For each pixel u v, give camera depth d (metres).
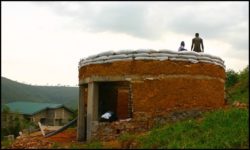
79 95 21.06
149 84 18.36
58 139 20.64
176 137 15.45
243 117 17.06
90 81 19.47
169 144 14.58
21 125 44.06
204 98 19.31
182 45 22.56
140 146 14.91
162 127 17.44
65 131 23.92
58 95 106.69
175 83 18.66
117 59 18.72
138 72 18.39
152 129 17.61
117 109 21.95
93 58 19.52
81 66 20.67
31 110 56.09
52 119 56.38
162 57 18.64
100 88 22.14
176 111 18.44
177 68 18.80
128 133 17.45
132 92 18.30
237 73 30.27
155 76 18.45
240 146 14.35
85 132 20.69
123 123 18.02
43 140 19.06
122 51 18.70
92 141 17.91
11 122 43.91
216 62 20.33
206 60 19.70
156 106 18.25
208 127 16.38
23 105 59.03
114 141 16.52
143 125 17.97
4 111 45.16
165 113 18.27
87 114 19.28
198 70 19.31
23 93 94.75
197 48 22.50
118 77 18.56
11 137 25.83
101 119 20.25
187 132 15.91
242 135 15.03
